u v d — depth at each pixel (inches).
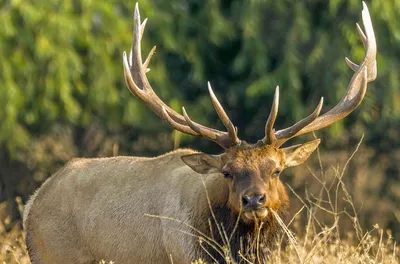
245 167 751.1
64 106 1424.7
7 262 998.4
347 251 837.8
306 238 808.9
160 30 1465.3
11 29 1382.9
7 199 1549.0
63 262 840.3
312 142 796.0
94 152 1594.5
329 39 1443.2
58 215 840.3
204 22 1493.6
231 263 770.8
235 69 1434.5
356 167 1542.8
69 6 1409.9
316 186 1519.4
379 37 1437.0
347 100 828.6
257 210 737.0
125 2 1457.9
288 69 1416.1
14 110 1385.3
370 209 1512.1
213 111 1537.9
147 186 812.0
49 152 1579.7
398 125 1536.7
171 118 812.0
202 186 786.2
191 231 781.3
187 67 1558.8
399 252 1022.4
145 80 842.8
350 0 1422.2
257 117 1547.7
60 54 1391.5
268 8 1462.8
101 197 824.3
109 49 1429.6
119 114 1471.5
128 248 809.5
